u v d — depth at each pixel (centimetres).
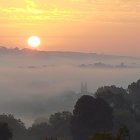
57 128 17912
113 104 17500
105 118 15238
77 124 15388
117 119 16225
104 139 7006
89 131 15250
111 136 7031
